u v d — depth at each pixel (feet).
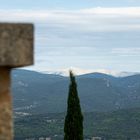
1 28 25.22
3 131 25.89
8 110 26.16
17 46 25.35
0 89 26.02
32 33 25.55
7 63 25.23
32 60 25.55
